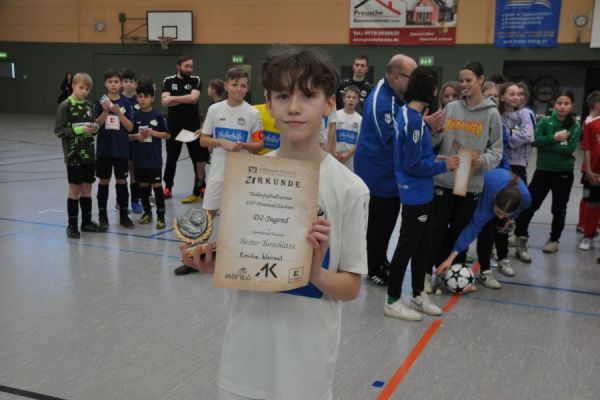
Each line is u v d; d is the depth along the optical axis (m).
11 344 2.93
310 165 1.15
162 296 3.70
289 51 1.22
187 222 1.25
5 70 20.69
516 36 15.40
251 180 1.15
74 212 5.12
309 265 1.16
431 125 3.67
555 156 4.84
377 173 3.91
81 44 19.59
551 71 16.31
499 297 3.89
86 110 5.04
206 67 18.33
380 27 16.44
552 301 3.82
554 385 2.64
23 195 7.05
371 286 4.08
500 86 4.95
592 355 2.98
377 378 2.67
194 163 6.87
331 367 1.35
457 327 3.33
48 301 3.56
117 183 5.49
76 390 2.48
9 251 4.65
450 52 16.00
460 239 3.82
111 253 4.66
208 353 2.88
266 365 1.33
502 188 3.64
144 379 2.60
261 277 1.15
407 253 3.39
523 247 4.84
